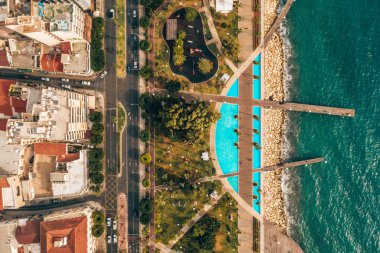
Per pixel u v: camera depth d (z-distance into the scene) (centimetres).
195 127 13175
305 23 14425
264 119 14138
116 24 14150
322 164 14350
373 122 14312
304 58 14400
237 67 14138
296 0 14375
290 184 14325
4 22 12344
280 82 14275
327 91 14375
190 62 14112
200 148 14075
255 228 14012
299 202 14325
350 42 14425
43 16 12081
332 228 14300
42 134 12181
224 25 13900
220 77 14112
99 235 13725
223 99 14138
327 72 14412
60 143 13150
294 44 14375
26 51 13162
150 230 14100
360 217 14250
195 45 14112
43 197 13700
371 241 14150
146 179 13800
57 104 12400
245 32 14162
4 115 13362
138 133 14138
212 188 13975
